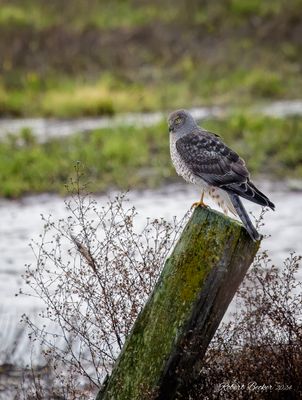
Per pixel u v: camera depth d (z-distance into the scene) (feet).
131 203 58.90
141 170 67.21
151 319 22.74
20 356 32.53
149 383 22.65
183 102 94.84
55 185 63.98
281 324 25.29
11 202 61.36
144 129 78.13
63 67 111.24
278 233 49.98
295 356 25.11
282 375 24.94
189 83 104.73
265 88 99.14
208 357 24.61
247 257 22.56
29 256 46.70
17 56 112.78
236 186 30.40
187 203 58.95
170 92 99.91
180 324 22.35
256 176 66.23
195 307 22.25
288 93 99.25
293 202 58.80
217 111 88.69
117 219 51.70
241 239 22.27
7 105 93.91
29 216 56.85
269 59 111.55
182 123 33.17
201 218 22.47
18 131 81.61
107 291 26.76
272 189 63.05
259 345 25.76
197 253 22.31
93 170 66.49
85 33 119.75
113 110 91.61
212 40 118.73
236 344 25.82
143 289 26.48
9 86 104.99
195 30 121.19
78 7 130.62
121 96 95.45
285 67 108.99
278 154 69.72
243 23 122.01
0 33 117.91
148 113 90.74
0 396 29.73
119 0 133.08
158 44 117.91
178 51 116.37
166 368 22.57
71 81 106.11
